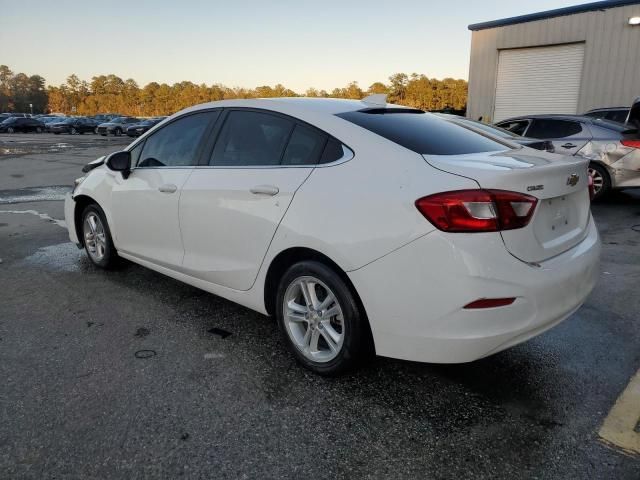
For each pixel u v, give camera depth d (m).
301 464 2.13
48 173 13.00
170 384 2.74
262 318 3.64
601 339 3.29
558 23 15.27
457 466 2.12
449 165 2.40
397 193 2.38
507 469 2.10
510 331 2.28
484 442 2.27
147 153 3.99
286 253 2.84
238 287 3.20
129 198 3.98
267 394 2.65
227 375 2.84
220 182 3.21
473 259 2.20
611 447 2.22
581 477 2.04
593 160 7.99
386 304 2.40
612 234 6.18
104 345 3.20
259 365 2.96
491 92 17.22
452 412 2.50
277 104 3.17
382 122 2.90
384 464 2.13
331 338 2.74
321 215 2.61
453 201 2.21
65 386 2.70
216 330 3.43
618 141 7.81
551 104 15.99
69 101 123.12
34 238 5.97
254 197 2.96
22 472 2.06
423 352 2.37
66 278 4.49
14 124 42.72
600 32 14.50
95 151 20.94
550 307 2.39
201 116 3.62
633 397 2.62
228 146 3.33
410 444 2.26
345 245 2.49
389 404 2.57
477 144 2.94
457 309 2.23
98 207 4.46
